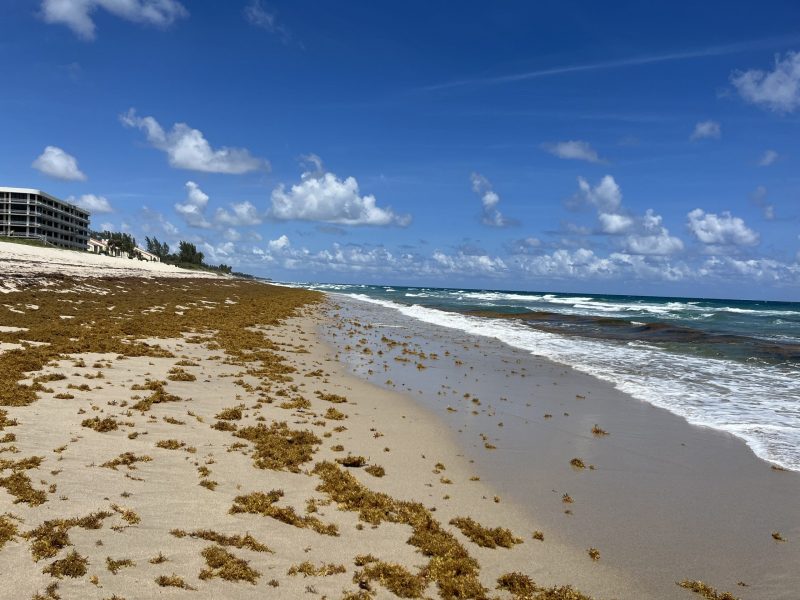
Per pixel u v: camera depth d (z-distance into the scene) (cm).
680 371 2164
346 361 2214
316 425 1235
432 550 704
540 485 978
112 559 582
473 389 1772
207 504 757
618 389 1812
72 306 2966
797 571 714
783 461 1134
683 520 855
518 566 702
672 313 6456
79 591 520
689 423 1407
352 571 640
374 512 795
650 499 931
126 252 14725
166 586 549
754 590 672
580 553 745
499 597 625
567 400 1648
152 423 1085
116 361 1645
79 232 14175
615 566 714
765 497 949
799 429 1359
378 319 4450
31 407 1086
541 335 3484
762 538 802
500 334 3503
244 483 852
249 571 597
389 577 629
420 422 1341
